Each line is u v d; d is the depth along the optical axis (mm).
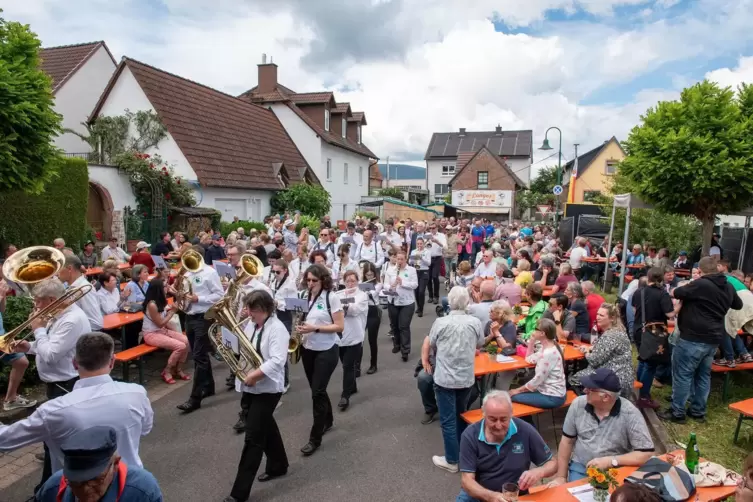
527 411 5445
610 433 4016
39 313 4266
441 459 5395
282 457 5078
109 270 8047
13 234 13352
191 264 6668
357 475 5176
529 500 3443
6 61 8773
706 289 6039
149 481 2459
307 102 32969
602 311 5785
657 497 2770
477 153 46906
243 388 4609
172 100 22547
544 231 25234
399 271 8945
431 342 5254
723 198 9281
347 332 6766
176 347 7551
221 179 21609
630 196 11680
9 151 8539
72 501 2354
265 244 13289
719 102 9156
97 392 3004
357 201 38531
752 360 7188
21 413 6168
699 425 6242
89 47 26156
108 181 17516
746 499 2928
